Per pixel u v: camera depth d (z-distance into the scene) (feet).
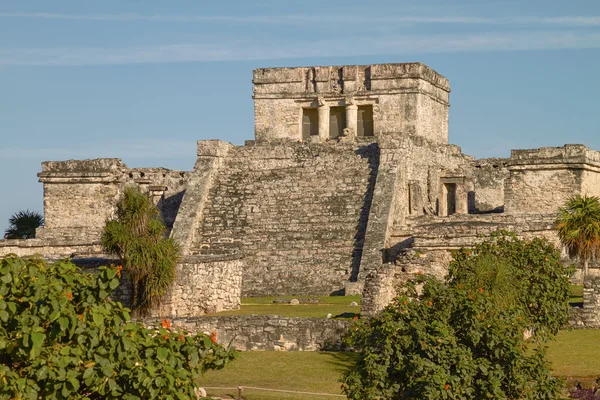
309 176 225.97
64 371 69.92
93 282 76.18
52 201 247.91
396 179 216.54
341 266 201.57
